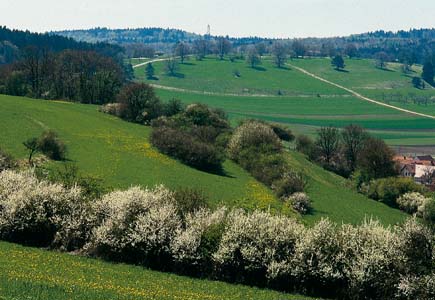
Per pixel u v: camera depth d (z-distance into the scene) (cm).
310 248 3059
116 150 7281
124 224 3356
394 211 7631
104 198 3562
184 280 3012
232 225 3198
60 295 2200
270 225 3173
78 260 3194
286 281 3091
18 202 3531
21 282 2317
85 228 3491
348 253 3047
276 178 7169
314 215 6406
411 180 8394
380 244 2994
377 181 8306
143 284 2728
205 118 9719
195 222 3294
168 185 6047
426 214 7350
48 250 3438
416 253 2930
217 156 7512
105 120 9144
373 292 2977
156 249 3281
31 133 7231
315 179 8450
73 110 9431
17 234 3553
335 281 3023
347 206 7206
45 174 4341
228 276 3170
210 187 6375
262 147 8119
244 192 6475
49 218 3516
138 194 3472
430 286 2834
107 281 2678
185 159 7419
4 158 5212
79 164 6303
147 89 10025
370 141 9656
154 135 7925
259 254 3106
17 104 8781
